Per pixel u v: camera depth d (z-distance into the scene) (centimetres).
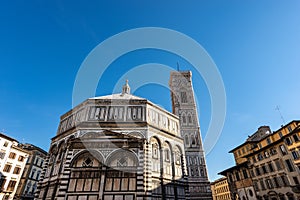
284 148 3931
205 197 4775
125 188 2266
